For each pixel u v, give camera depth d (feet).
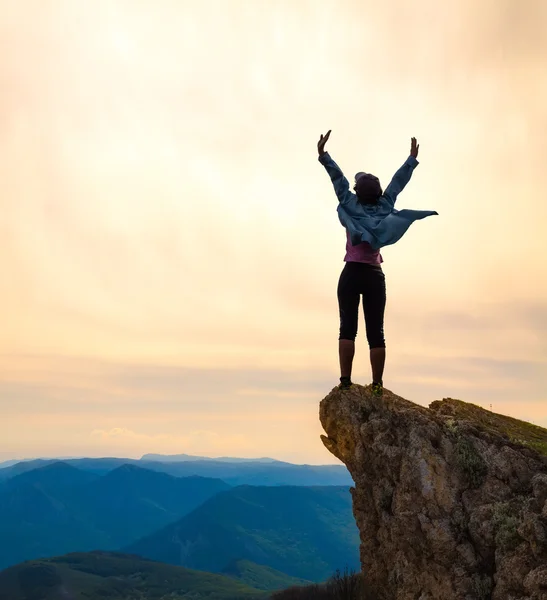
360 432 19.36
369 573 19.35
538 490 17.15
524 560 16.25
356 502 19.62
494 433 18.99
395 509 18.33
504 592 16.34
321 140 19.47
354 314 19.83
